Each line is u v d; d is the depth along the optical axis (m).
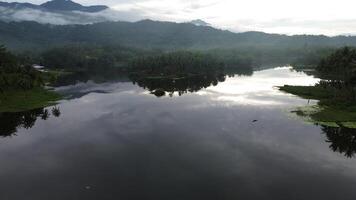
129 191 56.50
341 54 183.75
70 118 108.75
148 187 58.00
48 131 93.06
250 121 104.00
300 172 64.44
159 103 136.00
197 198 54.22
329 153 75.12
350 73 148.50
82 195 55.03
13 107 124.88
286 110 119.00
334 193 55.88
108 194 55.41
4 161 70.25
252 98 146.62
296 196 54.84
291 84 197.88
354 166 67.50
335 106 120.06
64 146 79.88
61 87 189.38
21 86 151.38
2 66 170.38
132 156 73.06
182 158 71.81
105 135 88.94
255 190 56.94
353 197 54.50
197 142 82.81
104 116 111.69
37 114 115.12
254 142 82.94
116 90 177.75
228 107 126.38
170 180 60.91
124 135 88.94
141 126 98.31
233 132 91.81
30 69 180.38
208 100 142.62
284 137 87.06
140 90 177.75
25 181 60.31
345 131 93.19
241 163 69.00
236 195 55.25
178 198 54.12
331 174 63.50
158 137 87.06
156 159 71.38
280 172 64.44
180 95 158.12
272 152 75.75
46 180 60.81
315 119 105.69
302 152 75.81
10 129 95.88
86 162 69.62
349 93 128.38
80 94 161.88
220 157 72.50
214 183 59.69
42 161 70.19
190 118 108.50
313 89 160.25
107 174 63.50
